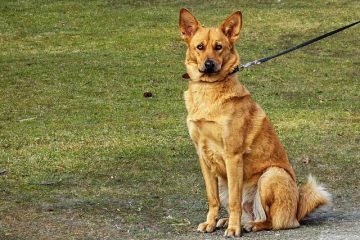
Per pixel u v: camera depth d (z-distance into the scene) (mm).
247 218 10211
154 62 22953
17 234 9781
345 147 15086
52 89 20062
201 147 9953
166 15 28328
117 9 29047
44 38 25438
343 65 22875
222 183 10328
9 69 21797
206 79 9750
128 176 12969
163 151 14641
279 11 28984
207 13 28469
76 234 9797
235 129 9719
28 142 15297
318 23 27406
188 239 9531
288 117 17500
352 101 19141
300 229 9836
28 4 29469
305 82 21109
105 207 11148
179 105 18750
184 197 11789
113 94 19734
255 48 24547
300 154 14602
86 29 26500
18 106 18453
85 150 14688
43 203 11312
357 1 30453
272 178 9734
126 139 15570
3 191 11969
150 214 10836
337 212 10969
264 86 20656
